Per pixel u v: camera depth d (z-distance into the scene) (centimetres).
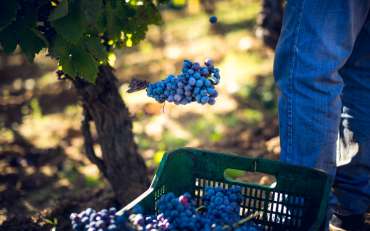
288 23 318
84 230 253
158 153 630
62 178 614
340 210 379
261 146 608
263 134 648
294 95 316
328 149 321
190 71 268
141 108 827
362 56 349
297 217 306
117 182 452
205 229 257
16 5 300
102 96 414
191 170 324
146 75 945
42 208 527
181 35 1151
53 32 341
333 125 317
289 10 317
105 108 420
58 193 568
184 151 321
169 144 691
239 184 318
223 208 280
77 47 322
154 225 261
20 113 845
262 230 301
